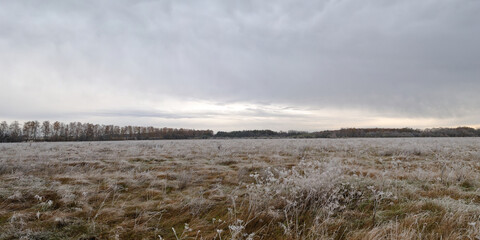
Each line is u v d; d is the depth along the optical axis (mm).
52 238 3666
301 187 5066
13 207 4922
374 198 4918
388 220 4059
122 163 10594
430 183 6195
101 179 7305
